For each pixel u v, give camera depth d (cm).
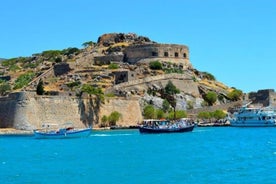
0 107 15538
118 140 12238
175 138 12825
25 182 5616
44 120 15138
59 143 11544
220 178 5691
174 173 6103
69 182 5572
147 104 19088
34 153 9069
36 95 15200
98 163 7238
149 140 12119
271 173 6038
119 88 19250
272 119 18625
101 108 16825
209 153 8631
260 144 10612
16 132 14538
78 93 16812
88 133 13738
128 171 6325
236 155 8225
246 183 5356
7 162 7619
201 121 19462
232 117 19775
